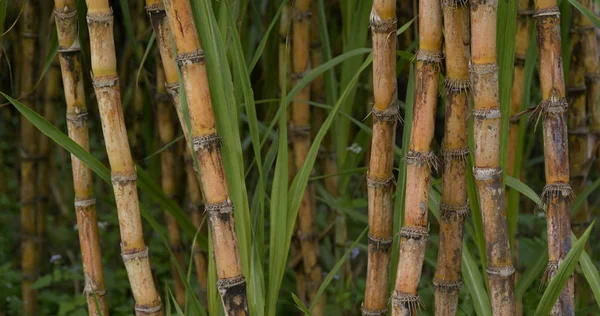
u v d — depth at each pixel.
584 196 2.31
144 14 2.94
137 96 3.21
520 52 2.18
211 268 2.00
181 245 2.92
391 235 1.97
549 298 1.88
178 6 1.83
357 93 3.09
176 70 1.94
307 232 2.68
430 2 1.82
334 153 2.85
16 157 4.27
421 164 1.86
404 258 1.90
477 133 1.83
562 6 2.38
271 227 1.99
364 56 2.81
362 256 3.45
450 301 1.98
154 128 3.29
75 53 2.06
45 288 3.49
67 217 3.96
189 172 2.75
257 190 2.06
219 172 1.87
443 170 1.93
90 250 2.12
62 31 2.05
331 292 3.11
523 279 2.27
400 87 3.14
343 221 2.92
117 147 1.96
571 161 2.56
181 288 2.89
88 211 2.12
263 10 2.82
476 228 1.99
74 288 3.50
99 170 1.99
